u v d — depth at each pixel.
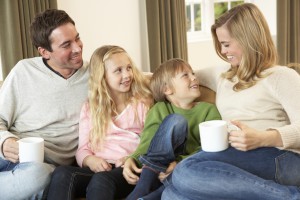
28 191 1.69
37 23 1.95
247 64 1.68
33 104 1.98
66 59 1.95
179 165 1.57
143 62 4.41
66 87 1.99
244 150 1.53
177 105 1.97
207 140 1.55
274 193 1.43
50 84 1.98
